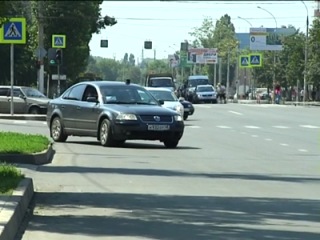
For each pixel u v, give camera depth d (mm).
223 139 62750
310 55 177625
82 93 55031
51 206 28062
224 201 29641
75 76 161375
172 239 22344
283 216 26469
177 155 47375
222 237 22750
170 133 51219
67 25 154750
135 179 35719
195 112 119000
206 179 36094
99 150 49688
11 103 83500
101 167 40250
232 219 25766
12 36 68375
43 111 88625
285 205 28844
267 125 85625
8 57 152875
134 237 22578
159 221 25266
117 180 35281
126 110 50844
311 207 28422
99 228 23922
